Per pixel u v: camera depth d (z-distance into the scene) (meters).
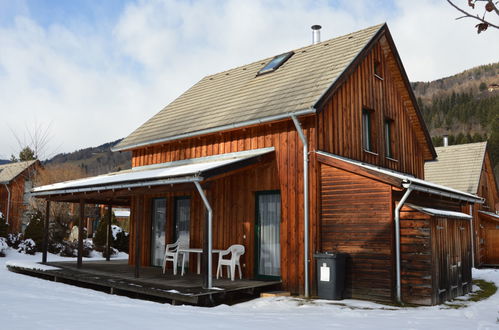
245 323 6.43
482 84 126.75
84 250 24.08
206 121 13.21
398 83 14.75
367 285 9.65
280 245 10.94
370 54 13.38
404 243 9.46
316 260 10.20
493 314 7.73
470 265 12.13
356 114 12.27
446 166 26.72
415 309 8.58
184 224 13.91
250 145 12.01
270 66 15.19
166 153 14.70
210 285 9.58
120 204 18.05
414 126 15.84
